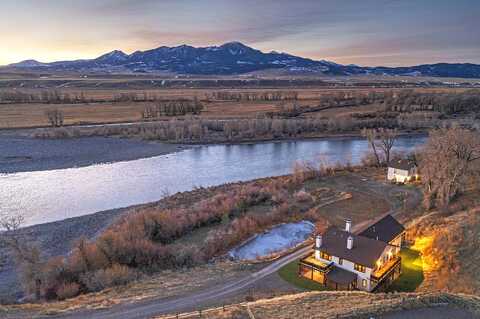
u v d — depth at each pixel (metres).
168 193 79.88
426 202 64.31
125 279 43.41
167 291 40.12
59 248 55.03
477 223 48.28
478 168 69.19
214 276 44.44
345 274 41.47
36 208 71.44
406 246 50.66
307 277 43.94
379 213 67.31
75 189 82.56
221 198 70.56
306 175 89.25
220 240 55.53
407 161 87.25
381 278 40.34
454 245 45.50
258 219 63.22
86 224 63.44
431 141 70.81
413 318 29.28
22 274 43.31
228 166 103.50
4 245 54.53
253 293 39.72
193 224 60.59
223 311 32.84
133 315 34.59
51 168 96.69
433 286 39.97
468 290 37.22
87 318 34.03
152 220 56.88
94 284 42.22
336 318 29.27
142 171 97.19
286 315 30.70
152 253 49.44
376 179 88.25
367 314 29.83
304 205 71.75
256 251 54.16
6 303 39.34
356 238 44.62
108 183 87.31
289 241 57.38
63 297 40.12
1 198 76.19
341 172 94.38
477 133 81.88
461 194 67.06
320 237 44.66
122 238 49.12
